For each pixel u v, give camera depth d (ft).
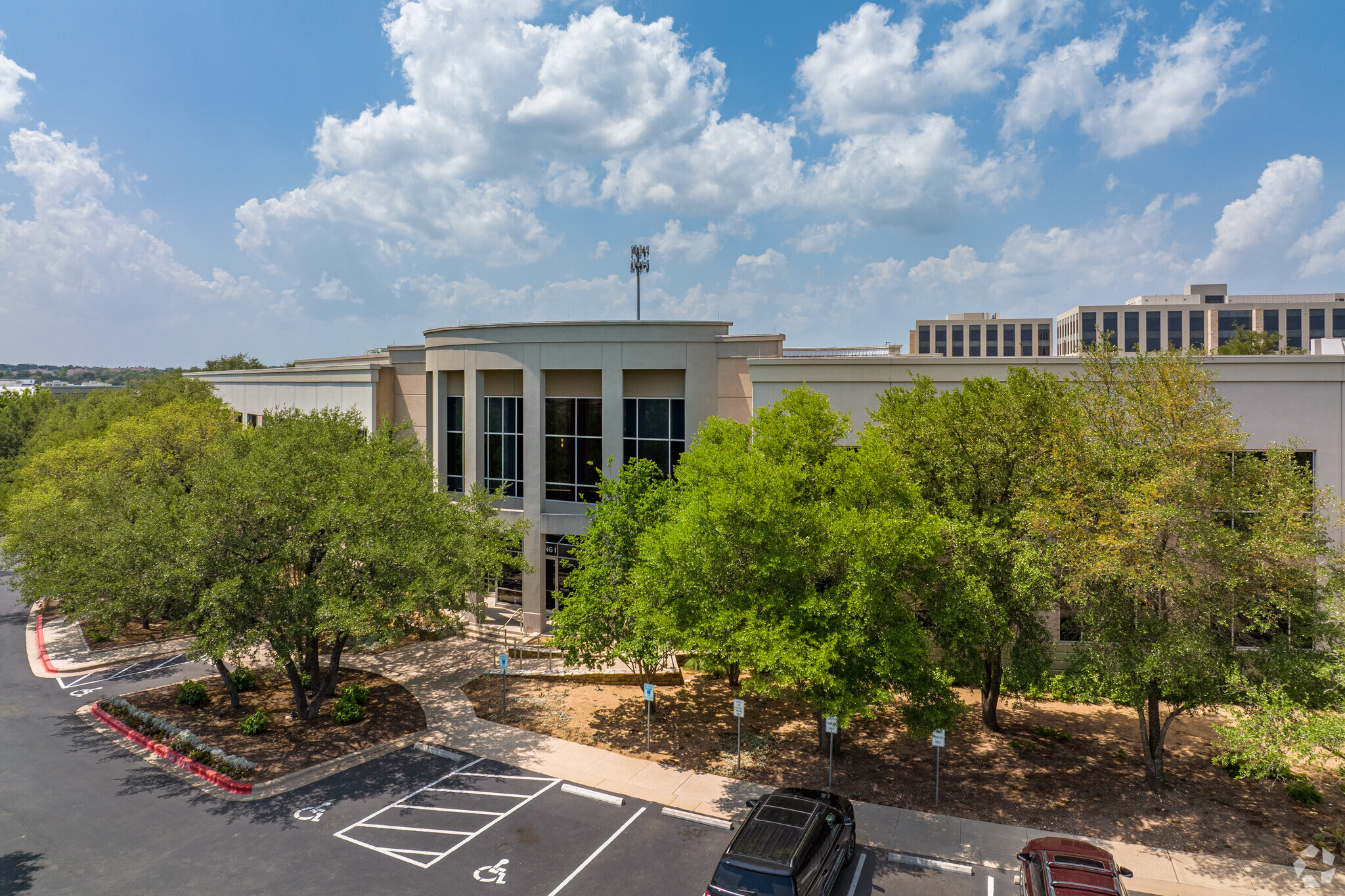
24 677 87.76
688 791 59.41
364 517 65.67
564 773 62.75
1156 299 389.80
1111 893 40.83
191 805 57.00
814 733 70.95
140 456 120.06
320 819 54.85
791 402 62.90
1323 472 73.31
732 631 53.78
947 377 82.48
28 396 236.43
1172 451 53.21
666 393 97.91
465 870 48.16
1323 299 352.49
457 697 80.94
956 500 59.57
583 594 72.90
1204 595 50.93
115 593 70.90
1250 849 50.34
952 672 57.62
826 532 52.26
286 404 154.20
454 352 109.70
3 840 51.83
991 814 55.47
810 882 42.34
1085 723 72.33
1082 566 51.83
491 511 87.30
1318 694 49.01
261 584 63.46
